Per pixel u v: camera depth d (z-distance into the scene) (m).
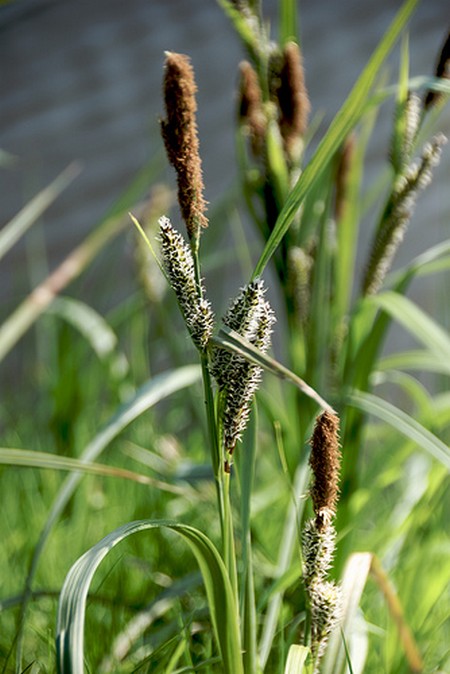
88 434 1.08
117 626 0.77
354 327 0.76
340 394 0.75
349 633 0.67
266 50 0.77
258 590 0.78
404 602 0.76
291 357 0.78
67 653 0.58
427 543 0.79
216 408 0.62
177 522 0.61
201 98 2.16
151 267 0.89
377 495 0.94
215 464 0.63
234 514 0.79
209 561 0.62
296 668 0.62
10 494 0.99
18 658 0.67
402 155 0.74
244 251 1.04
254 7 0.76
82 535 0.86
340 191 0.78
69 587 0.59
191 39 2.39
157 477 0.92
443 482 0.82
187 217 0.61
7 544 0.87
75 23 2.55
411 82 0.69
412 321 0.73
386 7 2.29
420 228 1.76
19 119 2.24
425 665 0.75
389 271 1.71
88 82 2.32
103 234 0.98
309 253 0.78
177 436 1.23
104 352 1.02
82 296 1.43
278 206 0.76
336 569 0.75
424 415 0.82
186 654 0.69
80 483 0.92
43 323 1.23
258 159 0.77
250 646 0.65
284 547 0.74
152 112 2.14
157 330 0.95
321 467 0.61
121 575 0.81
